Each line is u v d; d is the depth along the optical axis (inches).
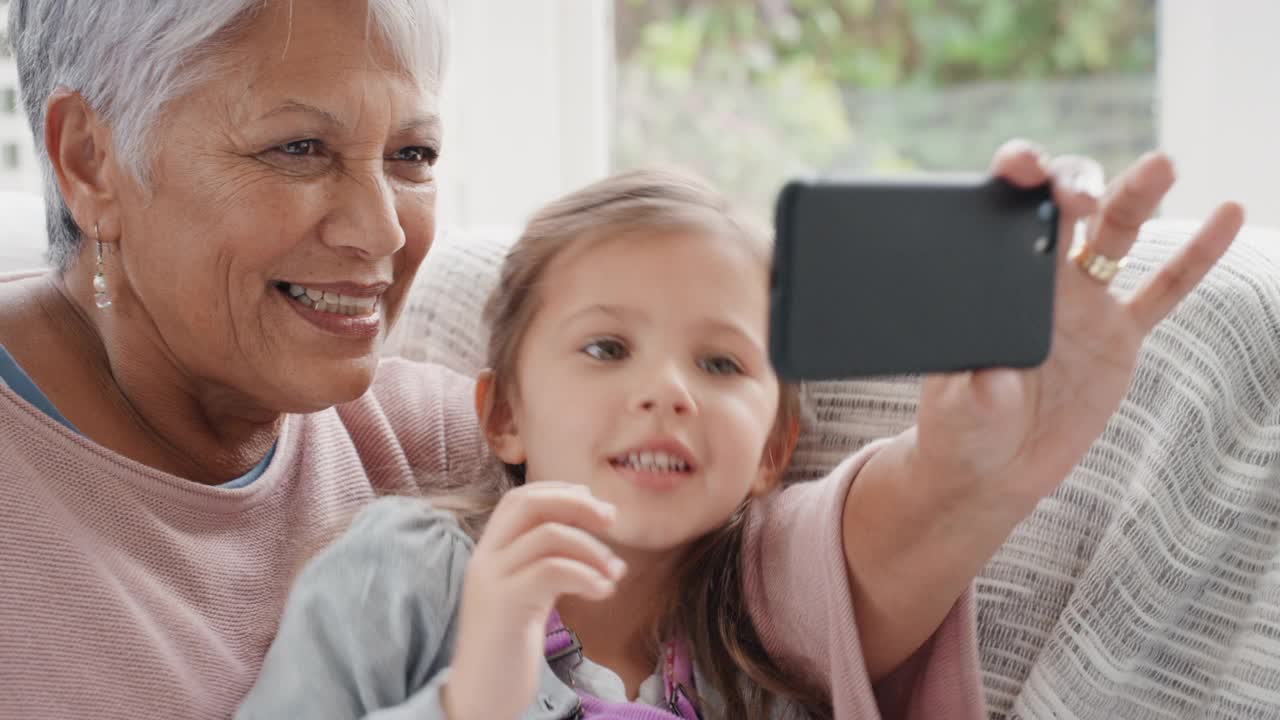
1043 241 28.0
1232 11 68.4
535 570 29.9
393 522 39.7
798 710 40.5
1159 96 73.1
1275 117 68.1
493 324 43.4
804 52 84.0
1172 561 36.7
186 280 37.4
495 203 84.8
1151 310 30.7
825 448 44.6
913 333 27.0
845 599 36.2
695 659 40.8
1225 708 36.4
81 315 40.6
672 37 85.0
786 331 26.1
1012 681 39.5
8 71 64.4
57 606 35.2
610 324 38.9
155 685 36.2
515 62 83.3
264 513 41.2
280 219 36.8
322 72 36.4
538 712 36.9
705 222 39.8
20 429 36.3
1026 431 31.8
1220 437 36.8
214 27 35.4
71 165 38.1
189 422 40.9
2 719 34.1
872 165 83.7
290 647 36.7
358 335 39.3
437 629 37.9
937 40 81.4
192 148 36.4
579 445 38.6
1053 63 78.8
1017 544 39.9
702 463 37.9
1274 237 40.1
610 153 86.1
